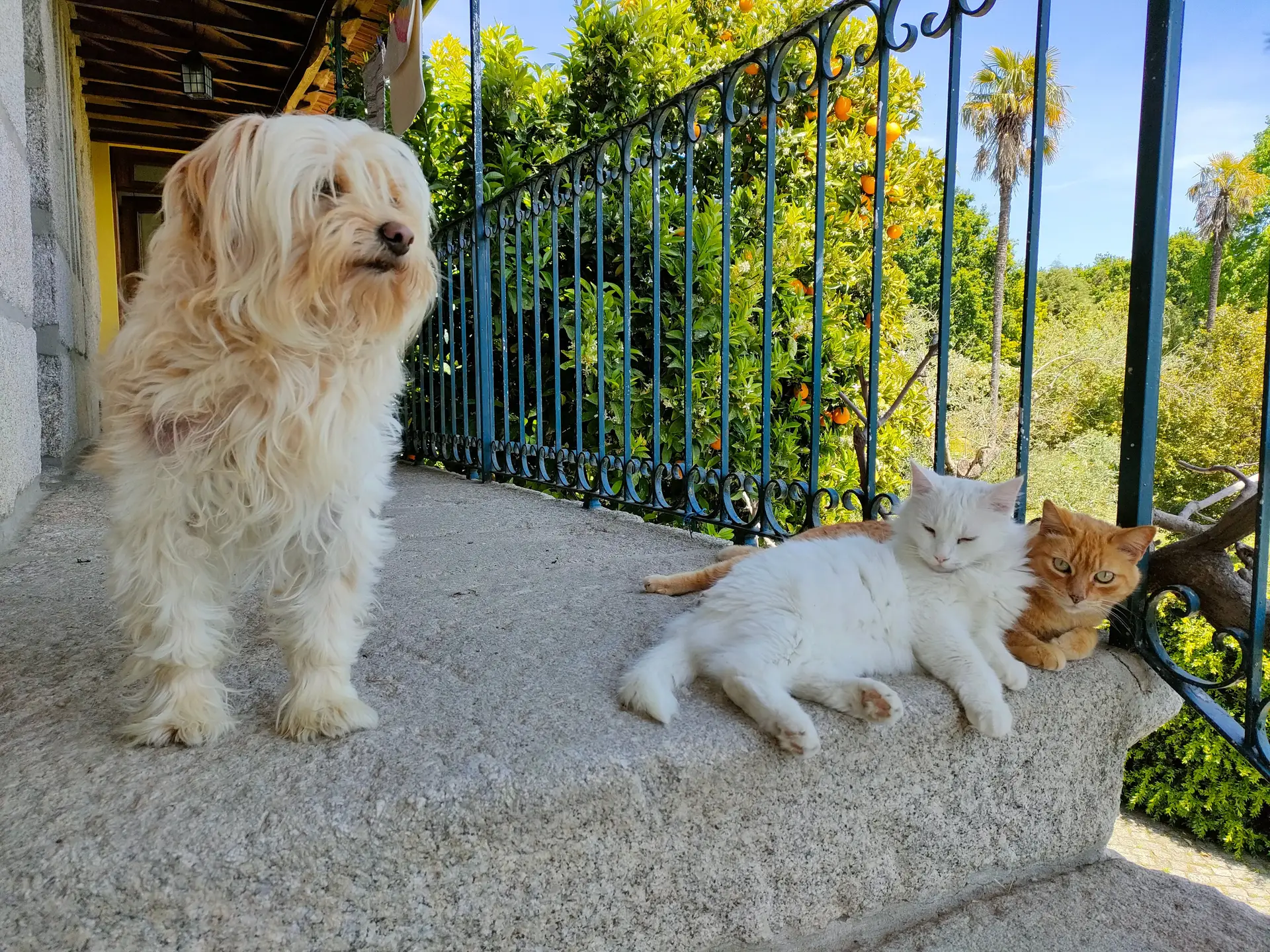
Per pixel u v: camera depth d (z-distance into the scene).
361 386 1.40
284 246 1.26
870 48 2.27
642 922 1.28
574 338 4.12
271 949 1.05
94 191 8.42
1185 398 12.94
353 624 1.42
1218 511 11.41
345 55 6.21
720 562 2.43
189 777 1.18
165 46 6.14
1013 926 1.49
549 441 5.24
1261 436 1.53
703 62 6.88
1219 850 7.42
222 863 1.02
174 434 1.26
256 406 1.29
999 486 1.86
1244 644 1.58
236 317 1.25
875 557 1.82
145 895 0.99
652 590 2.24
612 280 5.36
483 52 6.17
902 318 8.20
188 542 1.31
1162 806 7.73
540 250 5.18
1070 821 1.68
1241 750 1.57
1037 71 1.81
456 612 2.06
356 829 1.08
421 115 6.21
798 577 1.67
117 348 1.31
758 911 1.37
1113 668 1.72
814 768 1.38
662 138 3.30
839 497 2.52
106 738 1.29
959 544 1.76
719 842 1.32
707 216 5.09
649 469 3.49
